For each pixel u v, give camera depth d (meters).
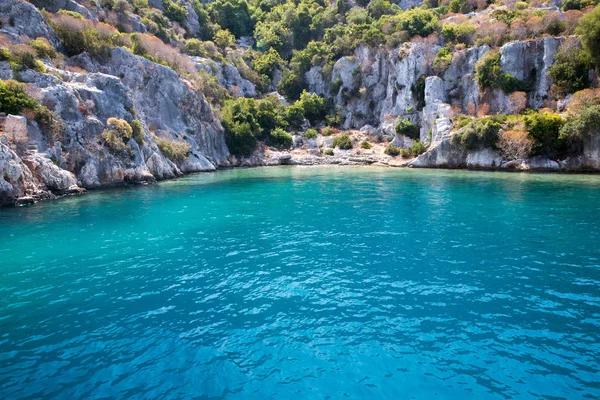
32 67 37.88
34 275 14.84
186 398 8.09
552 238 19.16
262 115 78.19
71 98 37.03
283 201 30.52
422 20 81.81
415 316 11.36
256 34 119.75
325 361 9.28
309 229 21.55
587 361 9.12
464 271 14.86
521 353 9.48
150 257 16.88
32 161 30.66
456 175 47.62
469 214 24.86
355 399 8.03
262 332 10.59
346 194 33.84
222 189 37.28
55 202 29.67
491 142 52.94
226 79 93.06
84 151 36.41
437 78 66.94
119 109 42.75
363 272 14.88
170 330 10.74
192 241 19.30
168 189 37.19
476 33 71.31
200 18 114.50
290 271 15.08
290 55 114.00
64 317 11.50
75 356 9.52
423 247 17.95
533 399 7.95
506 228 21.17
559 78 57.00
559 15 66.38
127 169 40.00
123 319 11.38
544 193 32.44
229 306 12.16
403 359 9.32
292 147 79.19
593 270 14.80
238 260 16.41
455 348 9.73
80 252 17.56
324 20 113.38
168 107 56.81
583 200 28.95
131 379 8.67
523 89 59.97
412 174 50.00
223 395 8.19
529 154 50.97
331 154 73.94
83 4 71.00
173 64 65.88
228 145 68.38
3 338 10.32
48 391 8.25
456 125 58.25
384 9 110.19
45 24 50.06
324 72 96.00
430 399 8.01
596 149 46.91
